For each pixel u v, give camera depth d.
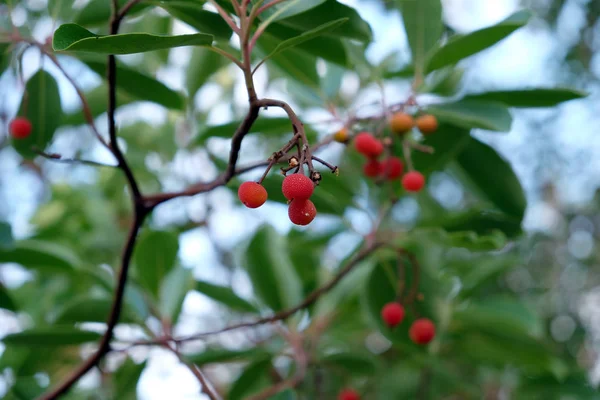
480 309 0.69
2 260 0.64
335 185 0.66
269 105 0.52
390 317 0.64
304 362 0.68
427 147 0.63
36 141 0.63
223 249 0.82
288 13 0.56
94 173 0.84
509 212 0.64
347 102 0.73
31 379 0.66
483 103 0.61
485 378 0.84
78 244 0.77
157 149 0.80
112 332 0.59
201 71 0.69
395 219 0.78
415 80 0.63
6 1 0.61
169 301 0.66
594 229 1.26
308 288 0.71
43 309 0.74
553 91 0.61
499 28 0.59
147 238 0.65
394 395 0.79
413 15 0.63
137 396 0.66
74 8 0.62
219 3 0.56
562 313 1.15
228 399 0.69
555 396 0.75
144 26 0.73
